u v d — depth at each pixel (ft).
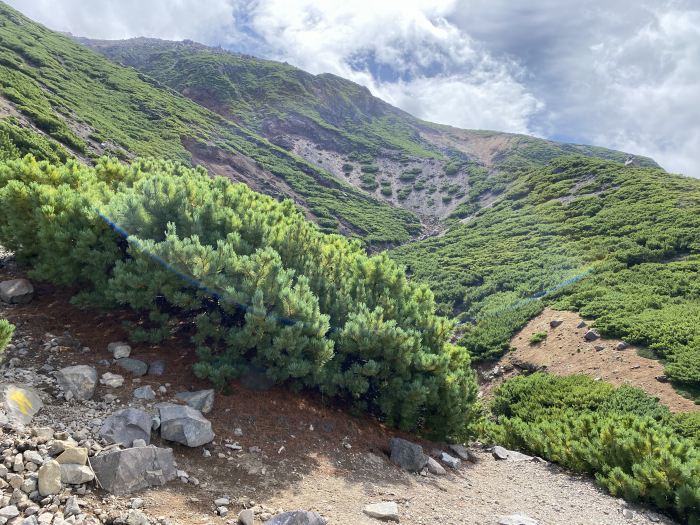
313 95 469.16
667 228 117.50
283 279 26.37
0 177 32.78
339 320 31.50
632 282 92.02
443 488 24.98
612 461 31.40
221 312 28.45
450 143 550.36
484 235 179.52
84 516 14.57
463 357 36.37
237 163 231.91
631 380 58.23
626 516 25.81
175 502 16.93
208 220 32.17
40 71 193.06
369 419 30.66
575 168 217.56
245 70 470.39
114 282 25.66
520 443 40.98
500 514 23.11
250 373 27.04
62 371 22.33
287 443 23.65
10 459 15.87
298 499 19.26
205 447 21.25
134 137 185.78
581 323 77.66
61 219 27.91
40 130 122.21
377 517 19.07
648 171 191.83
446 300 122.11
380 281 37.09
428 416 32.83
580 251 122.93
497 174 287.48
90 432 19.24
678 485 26.43
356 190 279.69
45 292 30.81
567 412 51.96
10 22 267.39
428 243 194.18
